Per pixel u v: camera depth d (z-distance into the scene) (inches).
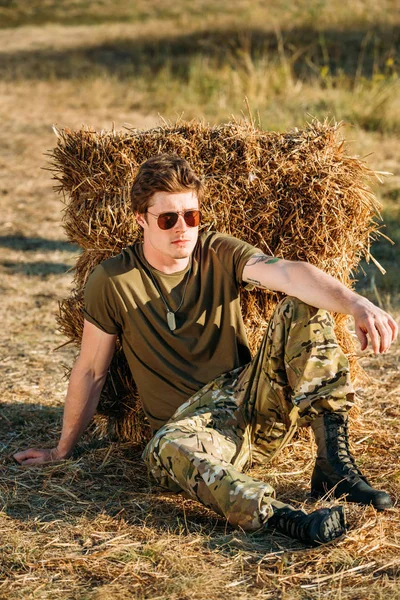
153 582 113.3
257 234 156.9
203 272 140.9
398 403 184.5
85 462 153.4
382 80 533.3
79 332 161.0
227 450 132.8
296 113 490.9
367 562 116.7
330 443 133.3
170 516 132.5
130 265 139.9
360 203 158.7
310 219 155.9
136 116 546.3
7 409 183.3
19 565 118.1
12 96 631.8
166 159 134.8
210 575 114.0
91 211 155.2
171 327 139.4
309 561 116.9
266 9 837.8
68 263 306.8
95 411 158.7
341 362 132.2
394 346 225.0
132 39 796.6
